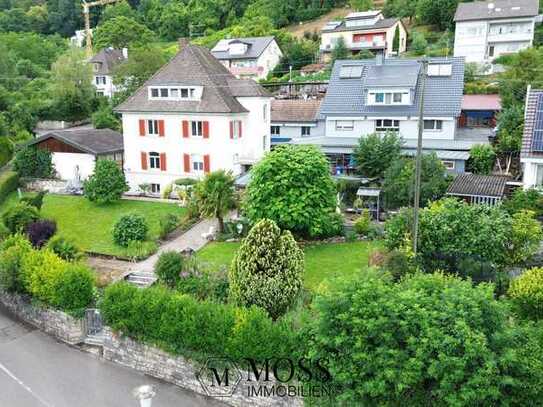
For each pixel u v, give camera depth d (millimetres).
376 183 35094
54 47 95375
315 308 14914
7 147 47594
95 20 120000
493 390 12594
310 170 27797
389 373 13102
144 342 18703
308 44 85562
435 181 31094
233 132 38594
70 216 35094
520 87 47875
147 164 40719
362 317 13906
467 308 13508
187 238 30875
